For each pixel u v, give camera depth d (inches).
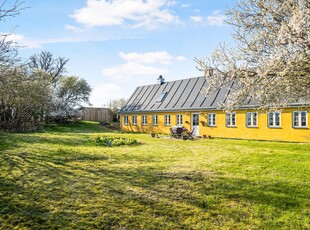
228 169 290.8
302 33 229.9
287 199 195.0
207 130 827.4
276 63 247.1
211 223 157.5
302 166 306.8
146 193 204.5
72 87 1480.1
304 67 236.8
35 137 566.9
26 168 271.9
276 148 494.9
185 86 995.9
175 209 175.2
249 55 309.3
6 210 163.6
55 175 249.6
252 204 185.6
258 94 295.4
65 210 168.1
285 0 268.2
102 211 168.7
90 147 470.6
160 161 340.8
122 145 528.1
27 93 668.1
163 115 984.9
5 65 307.1
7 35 268.4
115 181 235.5
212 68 343.6
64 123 1293.1
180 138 744.3
